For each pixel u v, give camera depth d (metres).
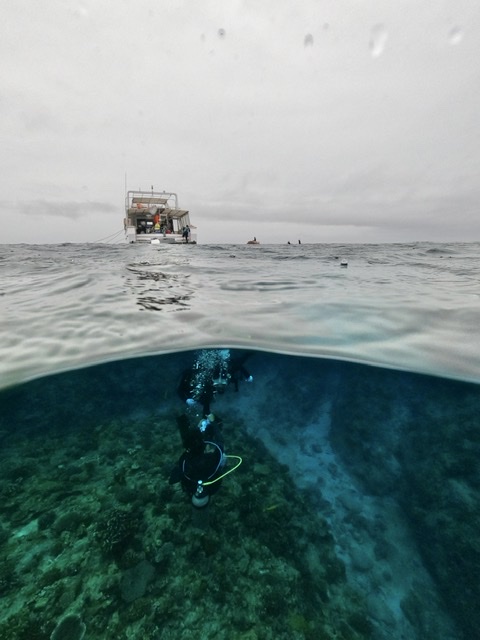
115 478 3.37
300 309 4.96
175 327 4.30
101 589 2.21
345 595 2.40
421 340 3.73
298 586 2.41
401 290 6.17
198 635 2.00
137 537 2.65
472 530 2.56
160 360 4.05
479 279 7.60
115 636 1.94
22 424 4.10
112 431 4.26
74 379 4.39
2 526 2.69
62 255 14.14
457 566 2.49
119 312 4.77
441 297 5.41
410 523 2.96
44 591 2.16
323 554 2.71
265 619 2.14
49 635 1.90
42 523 2.73
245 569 2.48
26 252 15.80
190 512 2.96
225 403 5.25
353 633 2.15
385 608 2.34
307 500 3.31
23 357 3.45
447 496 2.86
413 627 2.23
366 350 3.63
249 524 2.92
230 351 3.93
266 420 4.76
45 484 3.23
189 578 2.35
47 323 4.27
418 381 3.40
